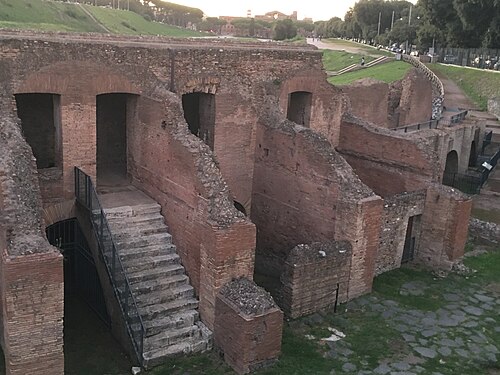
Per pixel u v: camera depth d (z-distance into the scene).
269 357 13.87
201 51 18.33
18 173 12.62
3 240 11.56
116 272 14.54
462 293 18.64
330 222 17.88
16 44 14.78
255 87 20.08
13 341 11.30
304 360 14.23
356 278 17.53
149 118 17.00
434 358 14.72
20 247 11.22
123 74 16.73
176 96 16.30
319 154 17.92
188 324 14.87
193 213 15.18
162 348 14.09
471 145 35.38
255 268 21.08
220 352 14.30
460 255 20.56
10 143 13.27
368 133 22.86
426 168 20.92
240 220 14.37
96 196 15.22
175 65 17.78
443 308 17.50
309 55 21.52
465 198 19.89
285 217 19.72
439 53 65.38
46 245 11.48
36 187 12.96
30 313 11.34
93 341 15.14
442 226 20.19
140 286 14.96
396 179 22.16
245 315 13.30
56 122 16.38
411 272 20.12
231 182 20.41
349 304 17.33
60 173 16.38
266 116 19.98
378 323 16.31
